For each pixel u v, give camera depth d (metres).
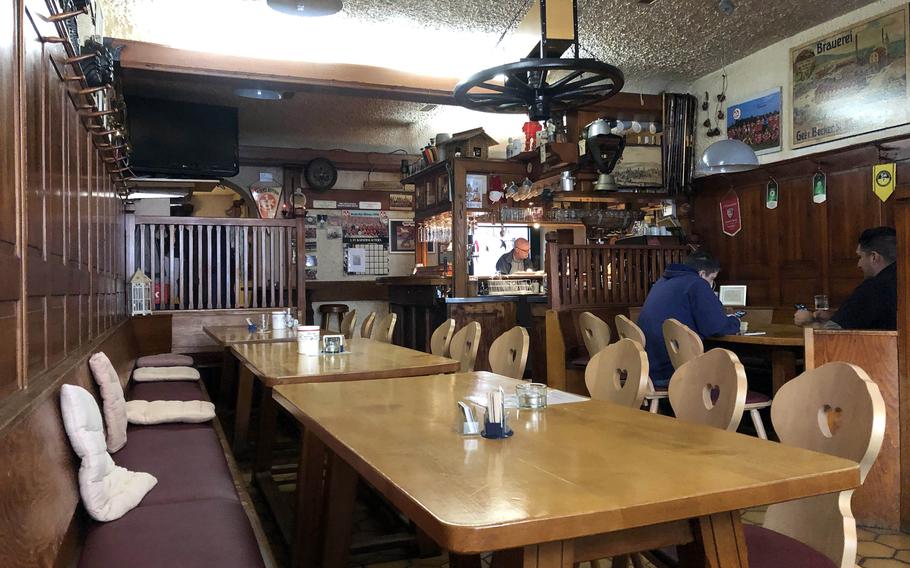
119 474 2.12
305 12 4.72
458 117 9.24
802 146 6.57
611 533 1.27
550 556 1.16
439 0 5.49
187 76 6.00
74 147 2.86
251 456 4.65
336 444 1.64
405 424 1.80
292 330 5.45
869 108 5.91
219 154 8.38
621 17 5.97
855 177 6.03
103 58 3.23
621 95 7.81
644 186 7.94
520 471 1.34
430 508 1.12
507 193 8.10
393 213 11.20
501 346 3.31
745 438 1.62
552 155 7.20
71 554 1.78
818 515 1.65
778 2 5.80
